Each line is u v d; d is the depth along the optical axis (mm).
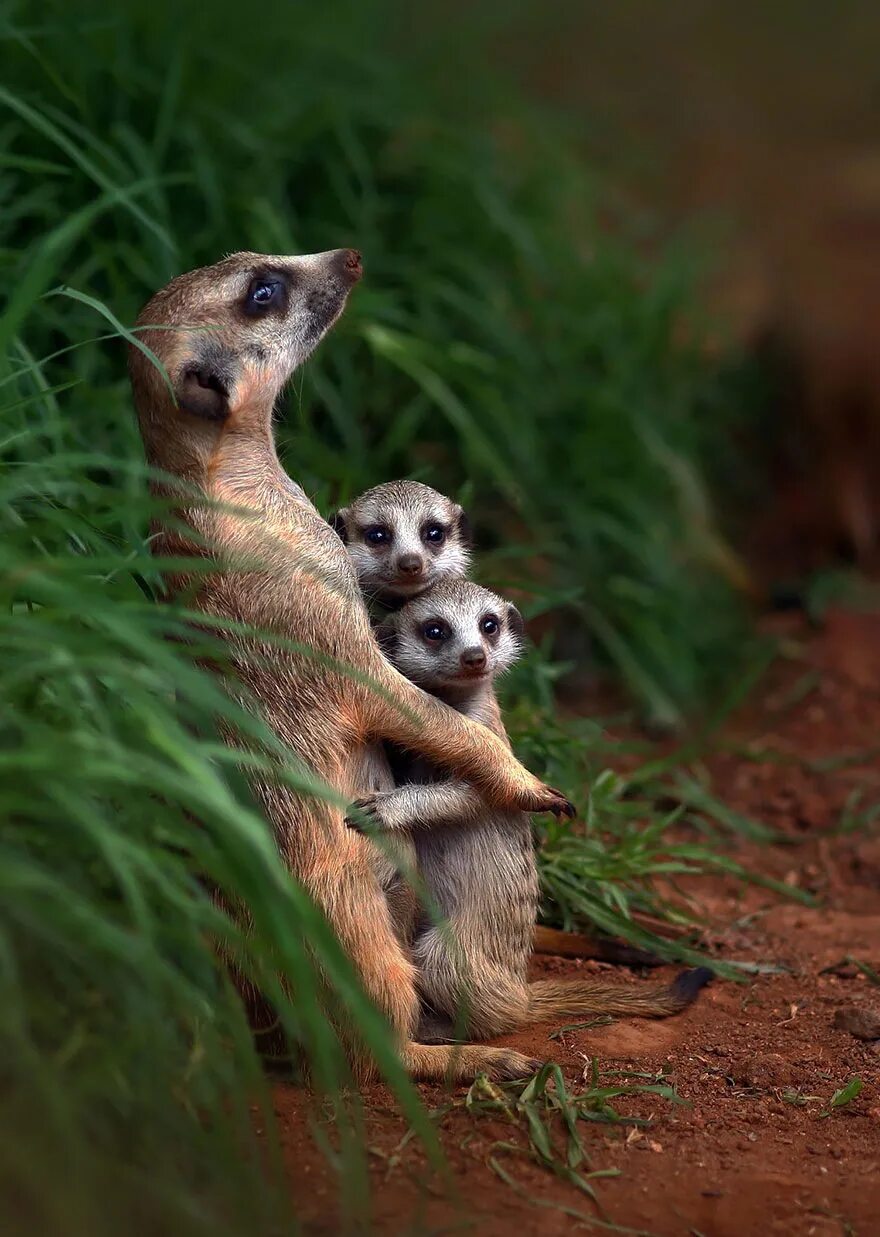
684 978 7609
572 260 13625
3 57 10172
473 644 7238
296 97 12172
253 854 5332
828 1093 6590
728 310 16594
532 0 24172
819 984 8086
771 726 12703
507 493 11562
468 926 7086
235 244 10875
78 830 5191
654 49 26172
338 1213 5238
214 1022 5574
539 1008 7309
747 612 14266
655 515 13211
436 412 12172
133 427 8891
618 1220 5445
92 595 5324
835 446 15844
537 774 9414
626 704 12766
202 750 5312
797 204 20000
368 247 12055
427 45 14547
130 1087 5109
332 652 6641
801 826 11188
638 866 9023
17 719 5133
